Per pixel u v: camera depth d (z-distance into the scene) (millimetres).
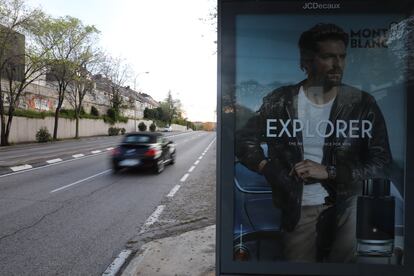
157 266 5578
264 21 3889
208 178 15578
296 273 3926
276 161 3912
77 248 6688
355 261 3902
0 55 34688
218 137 3922
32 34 37562
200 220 8688
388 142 3848
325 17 3855
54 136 46188
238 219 3938
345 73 3865
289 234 3914
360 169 3873
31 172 16625
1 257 6203
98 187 13055
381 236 3865
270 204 3918
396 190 3852
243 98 3914
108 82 69625
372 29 3832
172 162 20969
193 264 5645
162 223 8430
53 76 50031
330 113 3883
